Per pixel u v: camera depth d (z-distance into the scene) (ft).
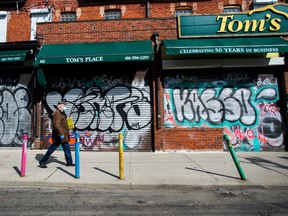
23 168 20.20
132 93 33.47
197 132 32.45
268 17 32.68
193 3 42.14
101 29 34.35
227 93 33.22
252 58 32.30
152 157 28.55
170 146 32.27
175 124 32.94
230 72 33.47
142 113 33.14
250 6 41.50
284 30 32.55
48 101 33.96
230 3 41.78
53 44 33.83
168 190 17.88
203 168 23.18
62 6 43.34
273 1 39.78
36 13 42.91
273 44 29.27
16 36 42.80
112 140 33.01
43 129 33.63
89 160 26.89
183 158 27.89
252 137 32.50
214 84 33.37
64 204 14.76
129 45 32.17
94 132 33.22
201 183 18.57
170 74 33.68
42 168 22.98
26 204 14.74
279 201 15.39
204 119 32.91
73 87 33.99
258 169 22.81
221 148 32.19
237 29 32.63
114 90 33.65
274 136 32.42
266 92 33.01
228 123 32.78
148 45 31.99
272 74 33.22
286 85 32.19
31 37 42.42
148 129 32.91
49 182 18.72
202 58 32.53
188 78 33.55
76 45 33.01
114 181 18.94
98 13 42.86
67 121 24.80
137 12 42.55
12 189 17.88
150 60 30.42
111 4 43.06
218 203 15.06
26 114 34.17
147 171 22.06
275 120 32.65
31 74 34.63
